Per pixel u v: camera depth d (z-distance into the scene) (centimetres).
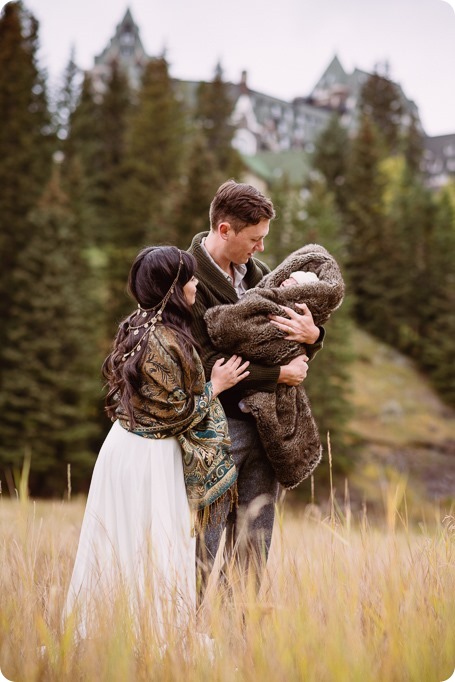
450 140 9225
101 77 5541
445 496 2853
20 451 2267
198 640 203
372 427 3391
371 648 200
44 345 2403
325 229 3762
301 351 257
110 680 185
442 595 224
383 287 4291
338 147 5206
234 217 251
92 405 2530
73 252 2898
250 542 259
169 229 2977
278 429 254
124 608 204
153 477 231
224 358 252
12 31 4009
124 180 4503
